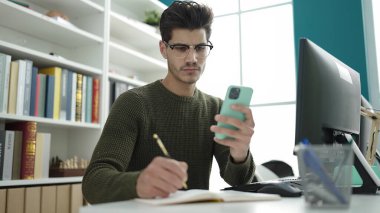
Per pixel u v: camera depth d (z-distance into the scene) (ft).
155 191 2.26
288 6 10.41
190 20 3.93
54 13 7.04
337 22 9.18
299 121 2.72
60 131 7.69
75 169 6.77
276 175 6.82
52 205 6.01
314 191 1.89
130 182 2.41
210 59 11.44
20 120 5.91
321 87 2.89
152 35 9.50
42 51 7.52
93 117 7.36
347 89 3.40
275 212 1.73
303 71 2.76
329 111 3.00
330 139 3.04
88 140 7.60
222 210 1.77
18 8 6.04
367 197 2.74
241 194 2.33
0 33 6.75
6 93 5.65
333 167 1.97
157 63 9.70
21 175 5.75
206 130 4.31
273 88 10.38
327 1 9.37
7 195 5.30
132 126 3.75
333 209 1.86
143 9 10.31
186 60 3.98
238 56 11.03
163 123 4.06
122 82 8.69
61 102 6.63
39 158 6.11
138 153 3.96
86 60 7.92
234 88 2.79
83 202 6.64
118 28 9.00
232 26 11.26
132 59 9.23
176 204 1.98
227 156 4.16
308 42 2.83
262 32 10.75
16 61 5.87
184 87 4.21
